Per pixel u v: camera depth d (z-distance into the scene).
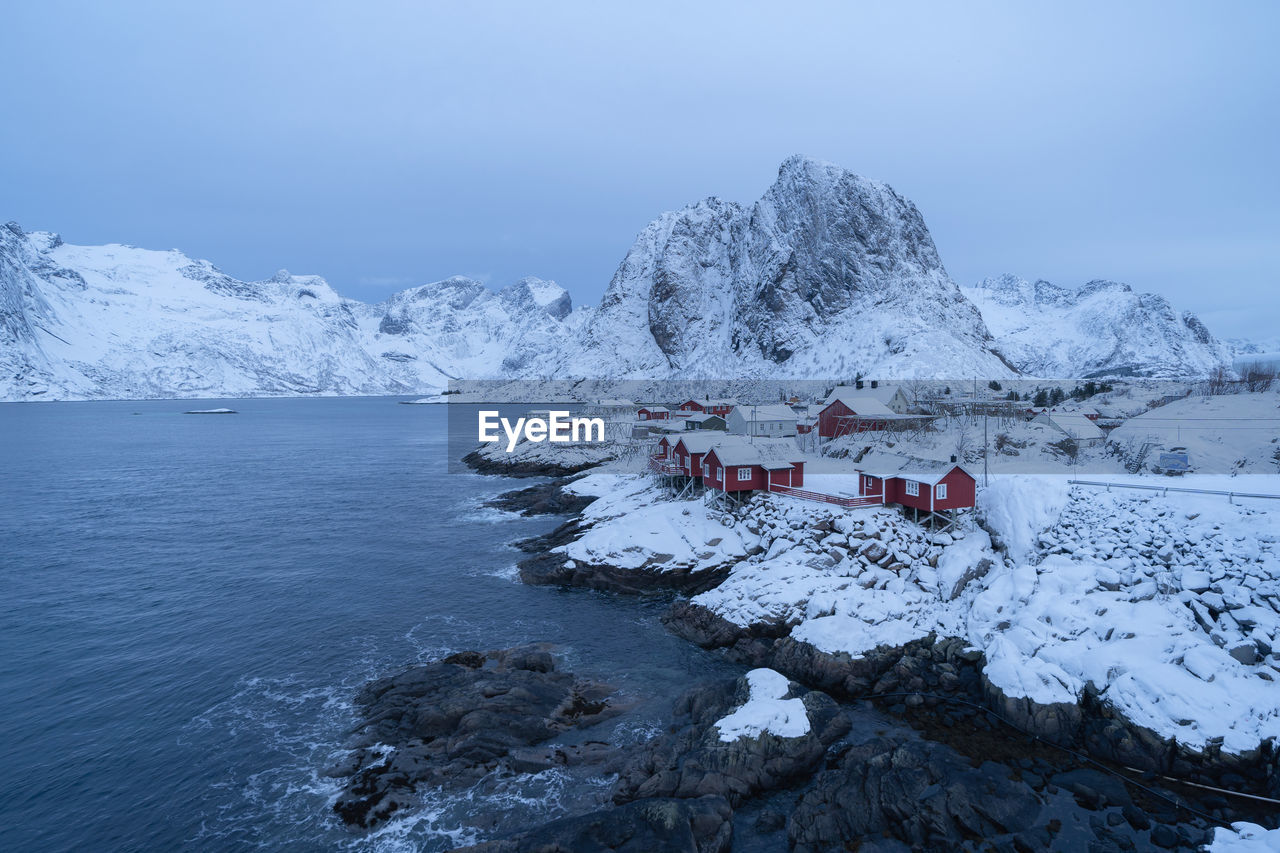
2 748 26.17
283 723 27.72
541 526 61.44
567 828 19.78
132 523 63.97
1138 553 33.06
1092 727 24.75
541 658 31.97
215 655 34.25
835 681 29.61
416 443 143.75
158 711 28.80
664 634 36.75
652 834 19.48
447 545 55.09
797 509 44.03
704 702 27.28
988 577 36.00
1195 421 58.84
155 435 163.88
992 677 27.64
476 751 24.73
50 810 22.70
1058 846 19.20
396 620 38.88
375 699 29.19
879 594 34.94
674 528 47.38
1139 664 25.92
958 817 20.19
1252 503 34.34
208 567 49.34
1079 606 30.30
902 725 26.59
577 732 26.56
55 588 44.69
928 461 44.03
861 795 21.27
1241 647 26.25
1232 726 22.86
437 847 20.59
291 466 105.62
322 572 48.00
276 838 21.22
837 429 73.25
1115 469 48.03
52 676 32.03
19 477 93.81
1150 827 20.11
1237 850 18.56
